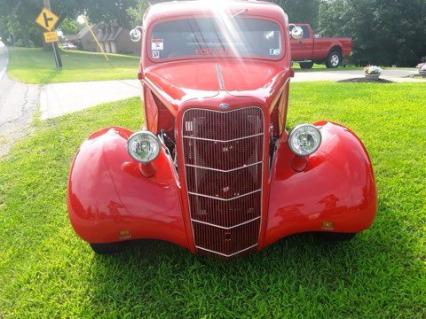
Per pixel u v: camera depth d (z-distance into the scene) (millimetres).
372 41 39375
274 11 4480
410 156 5988
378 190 4887
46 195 5156
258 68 4016
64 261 3705
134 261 3664
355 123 7719
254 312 3062
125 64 30672
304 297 3154
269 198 3270
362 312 3020
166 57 4395
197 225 3256
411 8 38500
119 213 3217
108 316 3043
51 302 3219
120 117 8867
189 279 3412
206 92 3197
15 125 9195
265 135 3098
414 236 3924
